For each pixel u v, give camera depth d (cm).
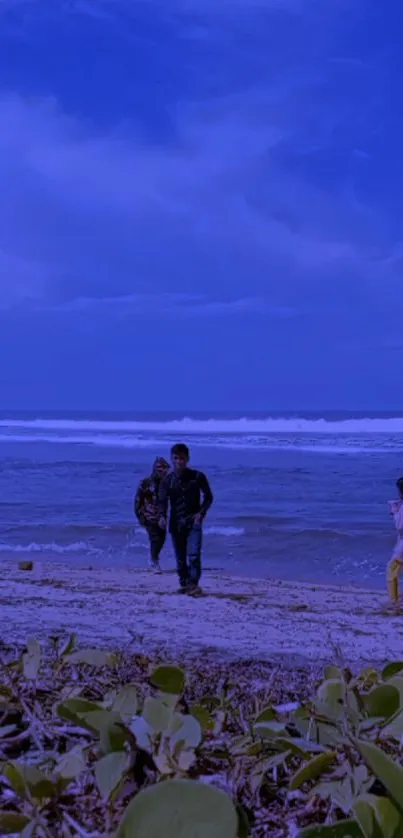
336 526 1759
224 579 1219
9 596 831
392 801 108
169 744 141
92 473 2986
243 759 146
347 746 136
